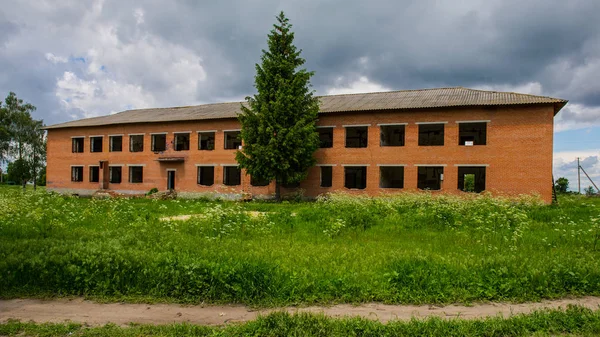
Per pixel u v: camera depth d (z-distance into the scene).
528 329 5.00
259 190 31.84
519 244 10.14
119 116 41.38
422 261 7.45
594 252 9.31
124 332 4.91
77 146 40.19
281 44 29.36
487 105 24.98
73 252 7.46
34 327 5.07
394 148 27.77
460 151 25.91
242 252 8.51
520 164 24.41
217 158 33.38
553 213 16.20
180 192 34.59
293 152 27.75
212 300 6.20
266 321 5.04
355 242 10.44
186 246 8.81
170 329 4.98
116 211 15.37
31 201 17.19
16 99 48.44
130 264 6.85
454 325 4.99
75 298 6.38
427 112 26.89
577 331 4.95
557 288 6.61
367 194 27.89
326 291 6.30
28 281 6.78
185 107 41.19
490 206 15.63
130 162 36.97
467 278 6.71
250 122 28.70
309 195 30.23
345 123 29.31
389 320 5.29
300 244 9.96
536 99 24.34
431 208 15.60
